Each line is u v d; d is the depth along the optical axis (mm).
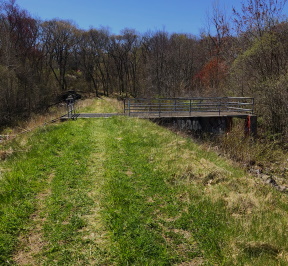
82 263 3578
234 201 5199
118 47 60188
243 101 21141
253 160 12109
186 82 43281
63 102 40281
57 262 3578
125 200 5191
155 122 15297
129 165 7230
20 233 4184
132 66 60531
